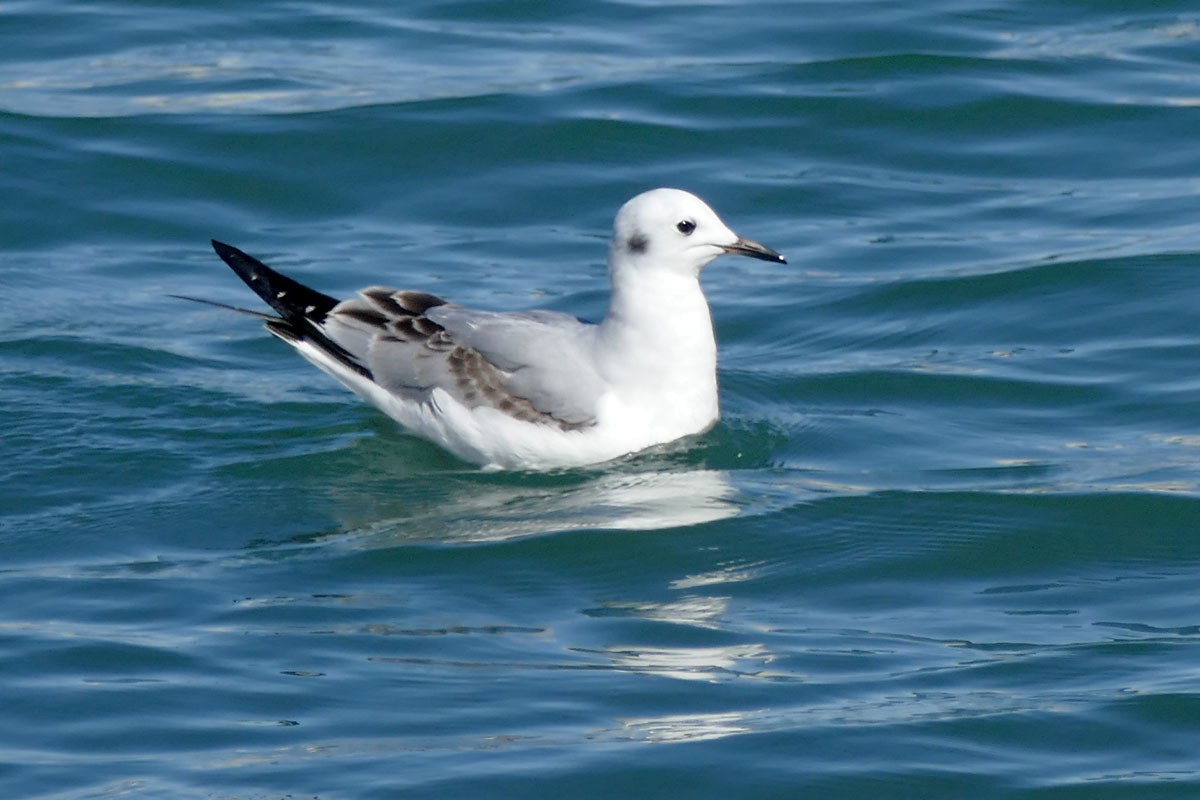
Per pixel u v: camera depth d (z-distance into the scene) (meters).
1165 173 21.27
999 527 14.27
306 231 20.31
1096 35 24.45
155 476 15.11
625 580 13.49
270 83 23.05
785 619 12.93
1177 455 15.46
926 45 24.08
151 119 22.00
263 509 14.59
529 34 24.67
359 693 11.71
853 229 20.31
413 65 23.64
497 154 21.66
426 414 15.42
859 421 16.34
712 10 25.30
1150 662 12.18
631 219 15.10
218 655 12.18
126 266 19.48
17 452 15.37
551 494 14.91
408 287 18.92
